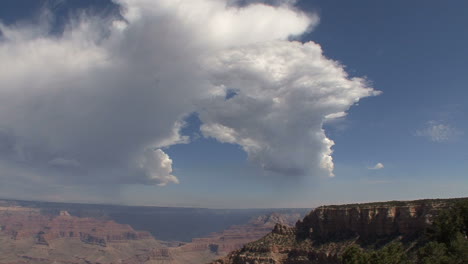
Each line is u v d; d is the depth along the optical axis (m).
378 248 151.00
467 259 87.56
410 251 135.62
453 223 105.69
